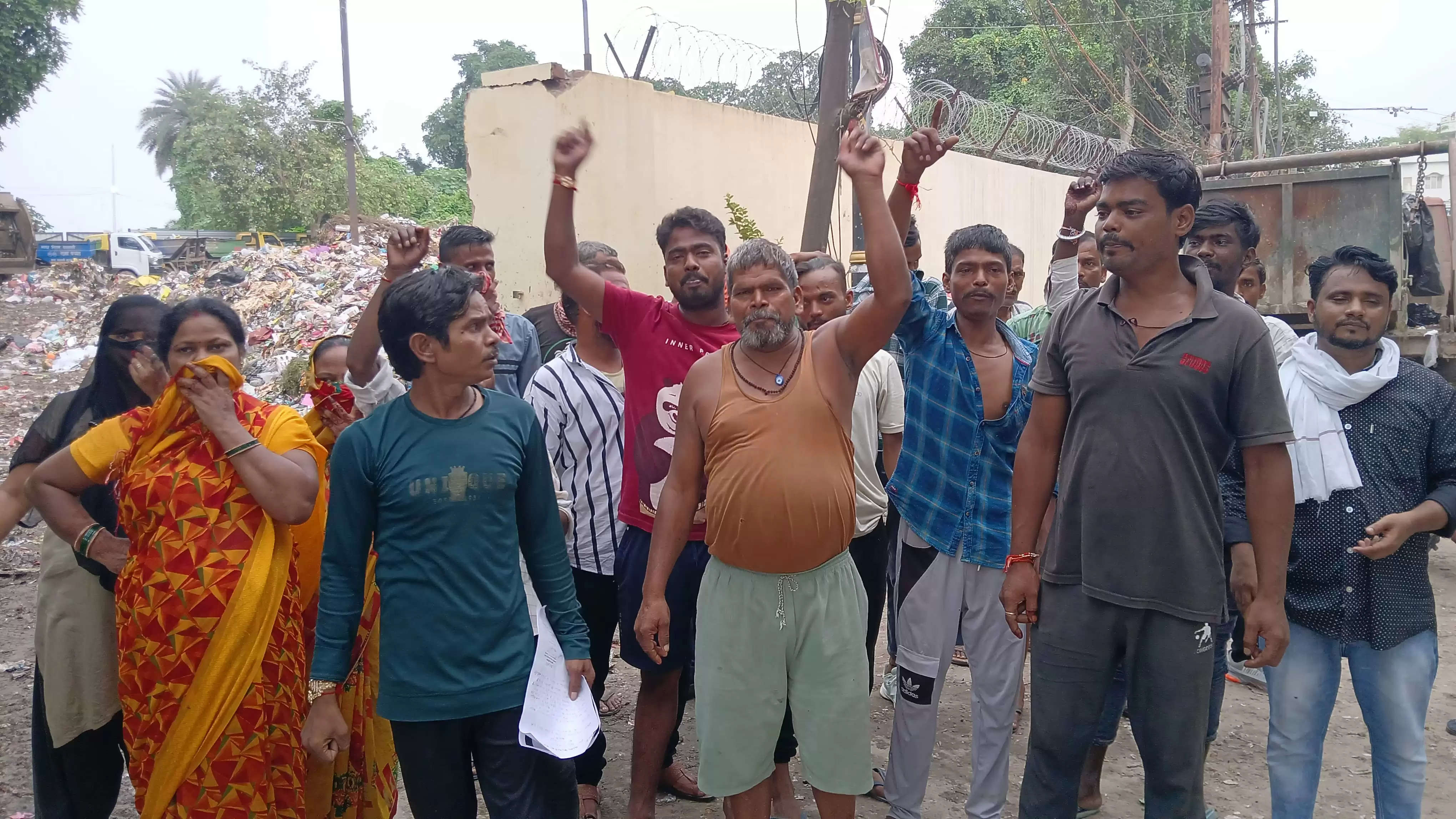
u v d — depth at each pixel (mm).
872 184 2463
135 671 2396
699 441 2684
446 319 2285
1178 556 2334
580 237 7531
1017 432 3164
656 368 3088
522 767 2381
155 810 2377
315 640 2375
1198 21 21438
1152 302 2396
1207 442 2342
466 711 2334
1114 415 2367
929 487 3141
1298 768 2799
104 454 2539
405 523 2332
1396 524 2572
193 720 2346
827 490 2516
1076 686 2473
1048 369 2568
